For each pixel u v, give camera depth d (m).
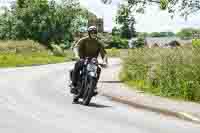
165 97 16.89
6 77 27.64
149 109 14.07
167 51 19.55
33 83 23.27
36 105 14.29
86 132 9.84
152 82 19.55
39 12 91.69
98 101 16.19
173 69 17.94
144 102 15.05
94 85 14.67
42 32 91.50
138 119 12.07
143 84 20.59
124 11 32.78
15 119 11.44
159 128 10.73
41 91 19.08
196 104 14.86
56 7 94.25
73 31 99.00
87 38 15.27
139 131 10.19
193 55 17.86
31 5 91.38
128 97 16.59
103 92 18.45
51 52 77.12
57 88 20.89
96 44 15.30
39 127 10.35
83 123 11.03
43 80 25.75
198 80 16.89
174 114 12.88
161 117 12.65
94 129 10.23
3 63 50.62
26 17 91.31
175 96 17.12
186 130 10.62
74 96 15.25
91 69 14.77
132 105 15.12
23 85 21.80
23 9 91.19
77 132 9.82
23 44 71.38
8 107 13.65
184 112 12.76
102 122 11.29
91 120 11.56
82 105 14.76
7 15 92.25
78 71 15.06
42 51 74.38
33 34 91.25
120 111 13.58
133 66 24.36
